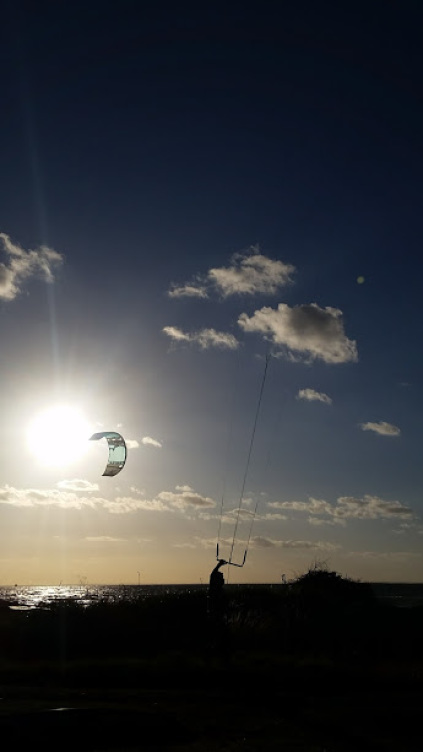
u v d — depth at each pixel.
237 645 20.92
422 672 16.19
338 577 29.91
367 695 13.88
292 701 13.20
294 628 22.77
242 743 10.27
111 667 16.88
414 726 11.24
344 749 9.96
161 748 10.06
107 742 10.41
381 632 22.03
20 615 25.52
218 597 18.23
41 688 14.59
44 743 10.33
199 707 12.58
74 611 25.05
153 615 24.77
